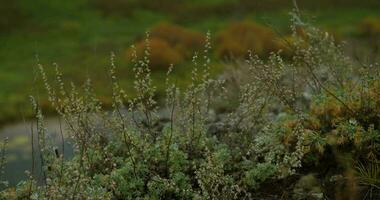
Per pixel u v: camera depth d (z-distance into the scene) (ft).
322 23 152.76
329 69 27.30
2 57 140.67
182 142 23.11
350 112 22.62
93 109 24.76
